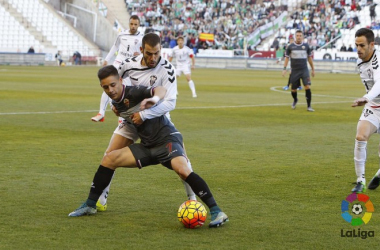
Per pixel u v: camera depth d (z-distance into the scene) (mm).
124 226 15156
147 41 15539
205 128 34688
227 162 24094
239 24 144875
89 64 140125
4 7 146750
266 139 30562
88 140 29406
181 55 58438
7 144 27750
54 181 20219
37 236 14172
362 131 19391
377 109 19609
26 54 133250
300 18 139250
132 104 15688
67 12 152125
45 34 144750
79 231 14641
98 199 16266
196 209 14984
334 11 137375
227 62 133625
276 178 21109
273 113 43688
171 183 20125
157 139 15555
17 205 17000
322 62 121875
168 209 16891
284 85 77062
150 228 15023
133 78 16359
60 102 49062
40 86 67938
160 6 151125
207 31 145875
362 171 19422
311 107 47344
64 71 106188
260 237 14344
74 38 144125
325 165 23672
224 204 17484
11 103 47500
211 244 13758
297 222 15664
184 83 79938
